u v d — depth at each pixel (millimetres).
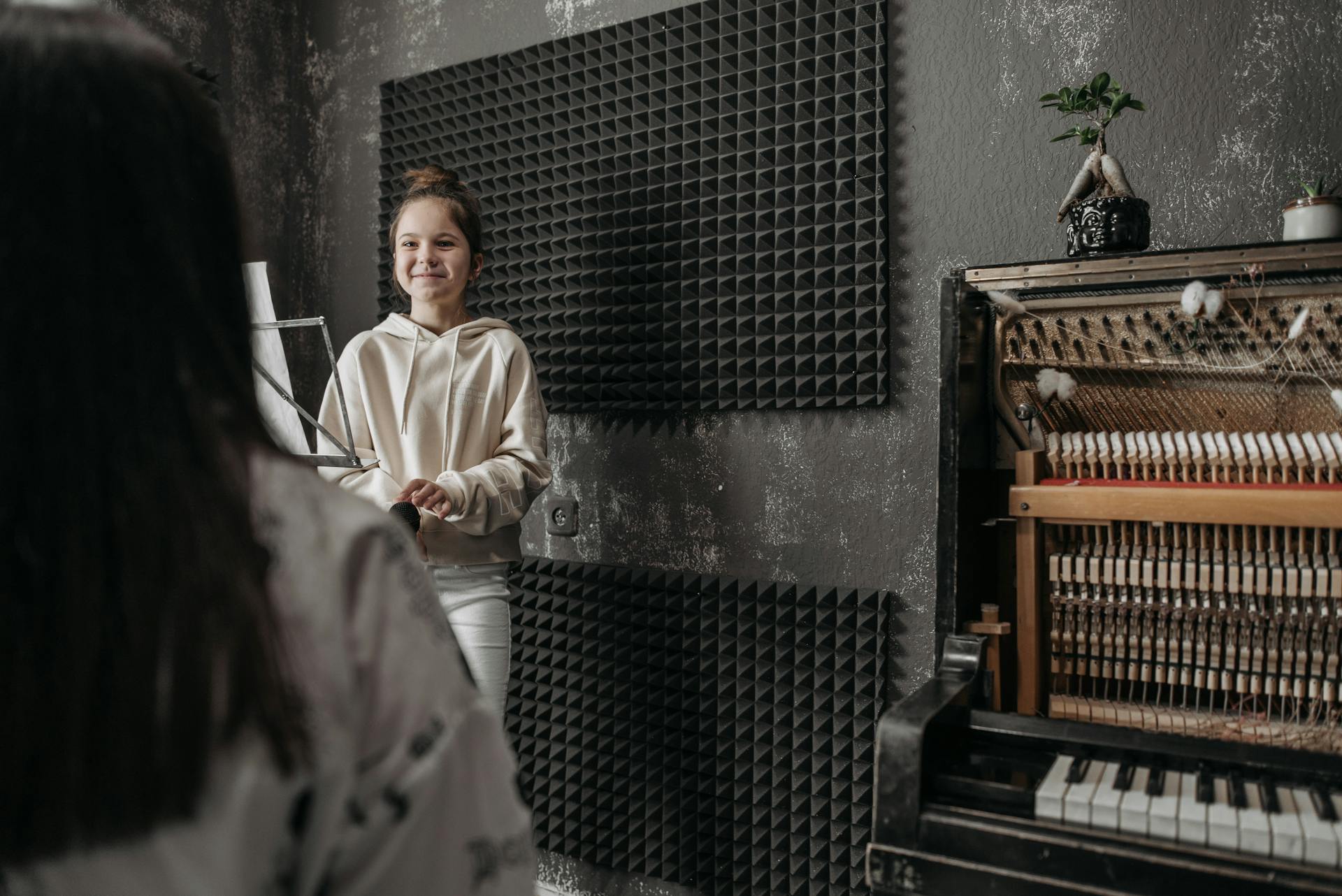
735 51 2244
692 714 2320
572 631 2504
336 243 2914
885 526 2094
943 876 1110
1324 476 1349
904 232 2064
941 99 2018
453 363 2160
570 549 2518
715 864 2271
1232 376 1465
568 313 2480
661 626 2357
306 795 486
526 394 2184
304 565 496
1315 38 1698
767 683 2227
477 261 2285
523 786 2551
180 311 466
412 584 547
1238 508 1301
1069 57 1896
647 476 2393
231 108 2791
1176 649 1418
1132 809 1050
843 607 2119
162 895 439
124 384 442
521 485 2068
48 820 422
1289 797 1069
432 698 523
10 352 431
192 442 458
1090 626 1472
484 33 2633
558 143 2516
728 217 2248
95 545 424
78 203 443
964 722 1289
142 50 494
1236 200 1761
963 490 1462
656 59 2348
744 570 2262
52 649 419
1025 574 1467
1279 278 1382
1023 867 1071
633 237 2385
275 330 1858
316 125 2947
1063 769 1166
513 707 2596
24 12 476
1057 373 1542
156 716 425
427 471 2117
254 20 2857
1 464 426
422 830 509
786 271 2193
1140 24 1833
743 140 2230
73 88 452
